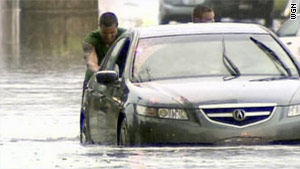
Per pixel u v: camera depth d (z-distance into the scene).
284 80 28.95
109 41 35.66
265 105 27.12
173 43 30.73
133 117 27.62
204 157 25.56
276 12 77.31
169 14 80.94
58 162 25.48
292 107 27.30
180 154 26.08
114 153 26.84
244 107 27.03
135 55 30.31
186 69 29.83
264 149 26.67
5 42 82.31
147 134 27.23
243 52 30.55
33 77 58.09
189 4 80.38
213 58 30.25
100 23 35.59
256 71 29.91
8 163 25.48
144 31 31.45
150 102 27.36
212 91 27.48
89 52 35.78
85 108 33.75
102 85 31.19
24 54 72.75
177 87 28.02
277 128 27.11
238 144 26.92
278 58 30.55
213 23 32.47
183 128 26.91
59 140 34.41
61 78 57.59
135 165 24.53
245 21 78.19
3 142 32.56
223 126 26.88
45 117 41.97
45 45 79.88
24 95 49.66
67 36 87.19
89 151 27.84
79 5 115.81
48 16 108.38
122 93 28.84
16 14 112.19
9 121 40.72
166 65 29.97
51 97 48.91
